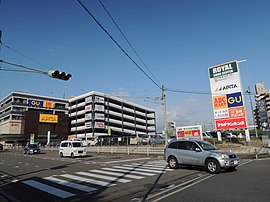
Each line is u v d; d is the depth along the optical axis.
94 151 33.19
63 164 16.92
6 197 7.43
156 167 13.95
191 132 26.84
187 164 12.31
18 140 75.81
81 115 86.88
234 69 29.80
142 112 106.69
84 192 7.73
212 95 31.23
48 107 87.56
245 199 6.22
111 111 87.25
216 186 7.92
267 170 11.25
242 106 28.81
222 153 11.07
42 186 8.92
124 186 8.46
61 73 11.39
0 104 95.25
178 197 6.68
